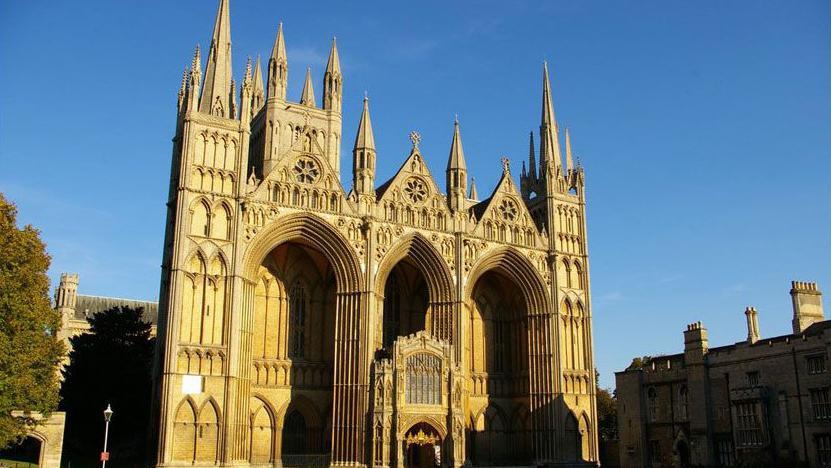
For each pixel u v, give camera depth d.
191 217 70.00
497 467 85.69
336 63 103.31
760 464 69.69
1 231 56.88
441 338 81.50
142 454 80.81
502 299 95.00
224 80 76.19
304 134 93.81
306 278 83.31
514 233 89.56
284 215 75.06
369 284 77.31
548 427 85.94
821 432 67.00
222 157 73.06
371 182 81.31
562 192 94.62
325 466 76.19
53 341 61.50
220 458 66.38
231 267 70.50
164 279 73.75
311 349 81.50
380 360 74.81
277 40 98.44
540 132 96.75
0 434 53.88
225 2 79.06
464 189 87.38
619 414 92.56
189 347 67.12
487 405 89.75
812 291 81.75
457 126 89.62
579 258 93.50
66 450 80.56
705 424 79.38
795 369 70.50
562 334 89.62
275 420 77.00
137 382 80.62
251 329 71.94
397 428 72.75
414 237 82.00
